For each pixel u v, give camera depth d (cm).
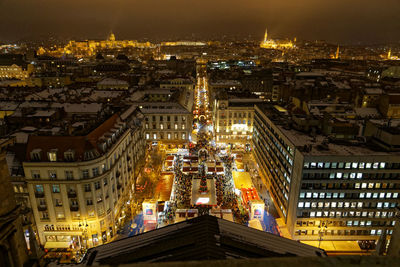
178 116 11694
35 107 10056
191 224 3369
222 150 12006
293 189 6431
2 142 1432
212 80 19600
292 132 7475
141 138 9738
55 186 5762
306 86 16688
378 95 15312
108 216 6297
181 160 10712
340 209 6234
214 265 547
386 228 6072
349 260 579
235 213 7356
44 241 6116
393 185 6088
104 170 6069
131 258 2977
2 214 1462
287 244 3369
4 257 1476
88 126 6812
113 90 14962
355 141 6912
